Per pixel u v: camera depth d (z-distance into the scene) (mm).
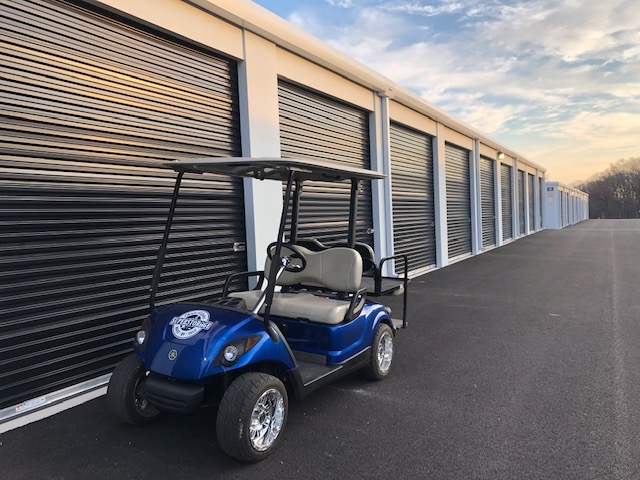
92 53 3736
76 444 2893
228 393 2557
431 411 3299
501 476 2453
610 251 14438
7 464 2662
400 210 9578
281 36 5453
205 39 4641
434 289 8328
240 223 5262
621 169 77688
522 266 11297
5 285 3191
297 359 3492
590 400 3406
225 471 2551
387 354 4055
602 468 2508
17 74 3256
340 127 7371
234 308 2887
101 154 3795
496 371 4082
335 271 3783
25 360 3295
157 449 2820
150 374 2811
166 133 4367
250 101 5199
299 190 4199
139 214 4102
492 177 16812
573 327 5473
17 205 3260
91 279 3719
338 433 2986
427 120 10531
